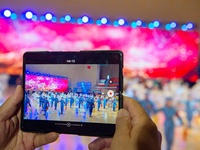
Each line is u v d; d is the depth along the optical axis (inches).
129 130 17.7
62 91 23.3
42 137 23.6
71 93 23.2
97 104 22.6
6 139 23.8
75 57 23.2
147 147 15.9
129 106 20.6
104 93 22.5
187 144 68.9
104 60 22.7
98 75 22.8
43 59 23.6
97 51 22.9
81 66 23.1
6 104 23.2
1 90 64.4
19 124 24.5
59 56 23.4
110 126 22.2
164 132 68.9
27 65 23.8
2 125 23.1
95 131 22.4
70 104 23.1
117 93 22.2
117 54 22.5
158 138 17.7
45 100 23.5
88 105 22.9
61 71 23.4
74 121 23.0
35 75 23.7
